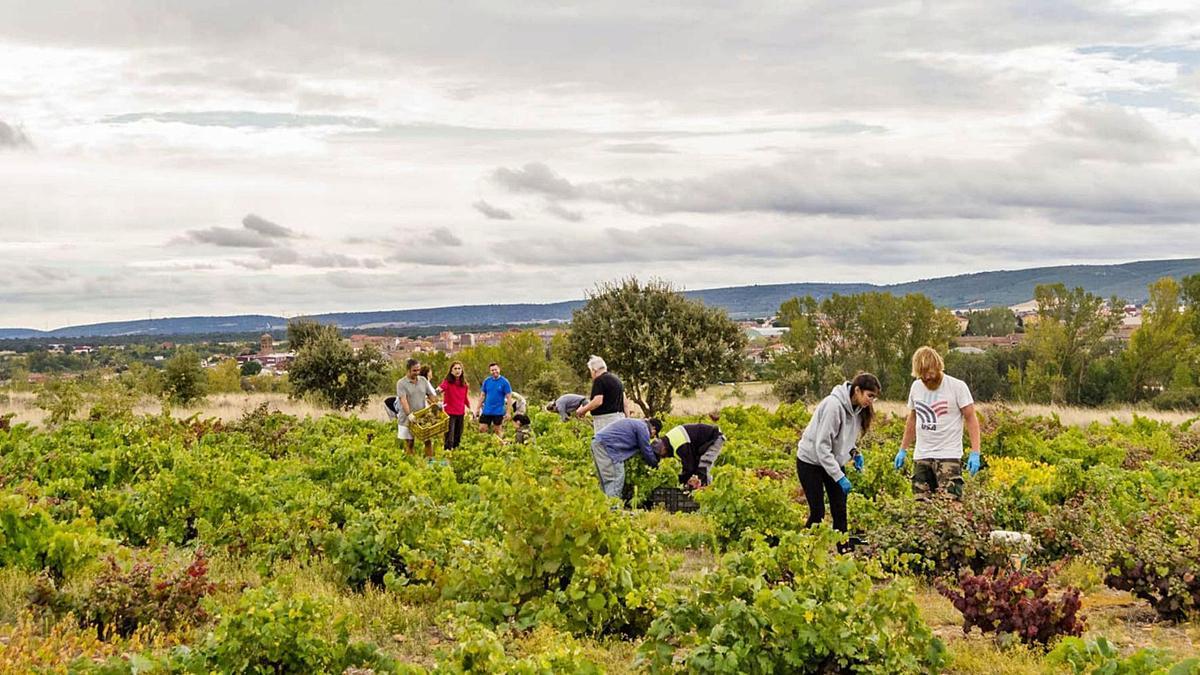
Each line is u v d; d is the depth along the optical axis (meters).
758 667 5.80
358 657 6.45
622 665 6.77
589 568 7.34
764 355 59.72
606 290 34.09
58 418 24.58
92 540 9.02
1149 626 7.75
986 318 100.06
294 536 9.68
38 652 6.28
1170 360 51.84
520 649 6.96
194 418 22.05
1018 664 6.53
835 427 9.84
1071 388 54.31
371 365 39.59
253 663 6.21
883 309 58.50
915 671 6.01
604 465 13.34
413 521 8.99
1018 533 9.42
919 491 10.60
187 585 7.81
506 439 19.36
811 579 6.27
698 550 11.04
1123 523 9.82
